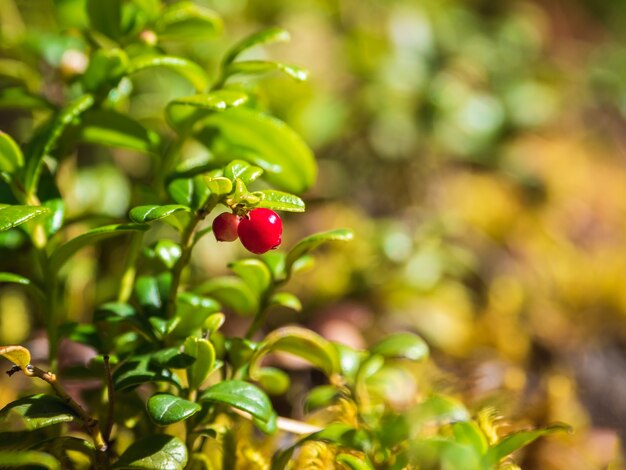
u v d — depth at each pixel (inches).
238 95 11.0
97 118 12.0
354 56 25.0
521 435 10.8
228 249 18.3
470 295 19.8
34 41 14.4
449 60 27.4
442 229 21.5
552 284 20.1
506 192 23.8
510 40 30.6
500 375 15.0
